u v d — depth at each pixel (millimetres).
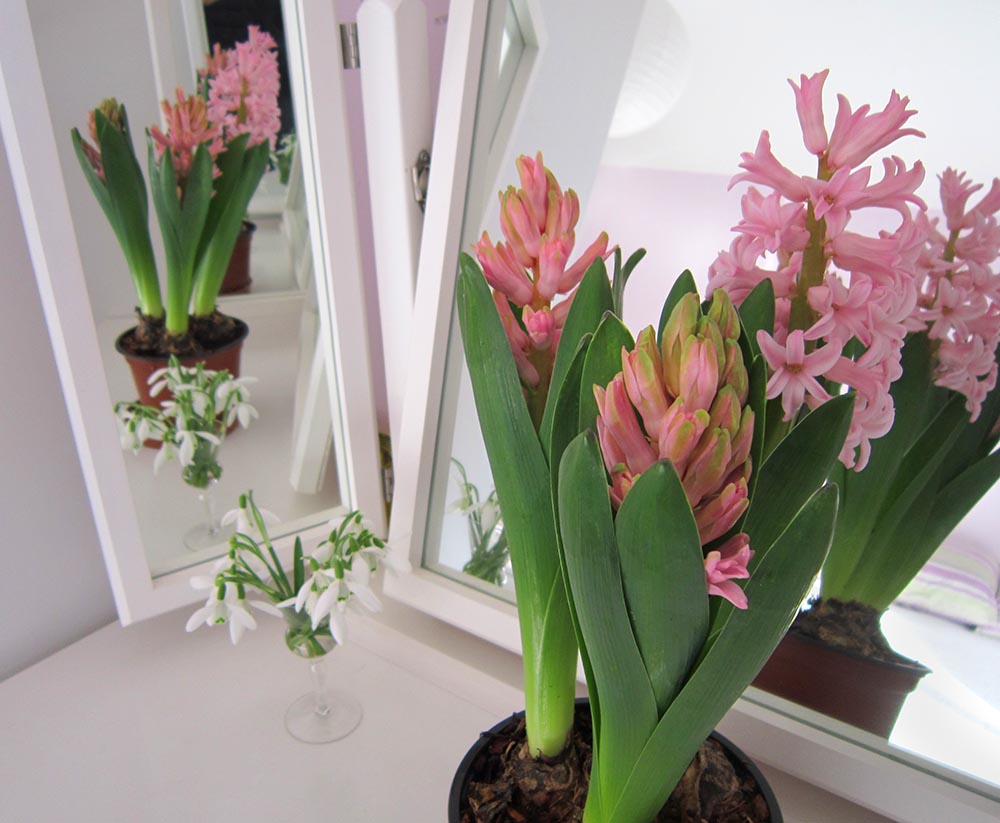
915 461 543
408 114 758
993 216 481
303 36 726
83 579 915
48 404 832
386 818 682
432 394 774
